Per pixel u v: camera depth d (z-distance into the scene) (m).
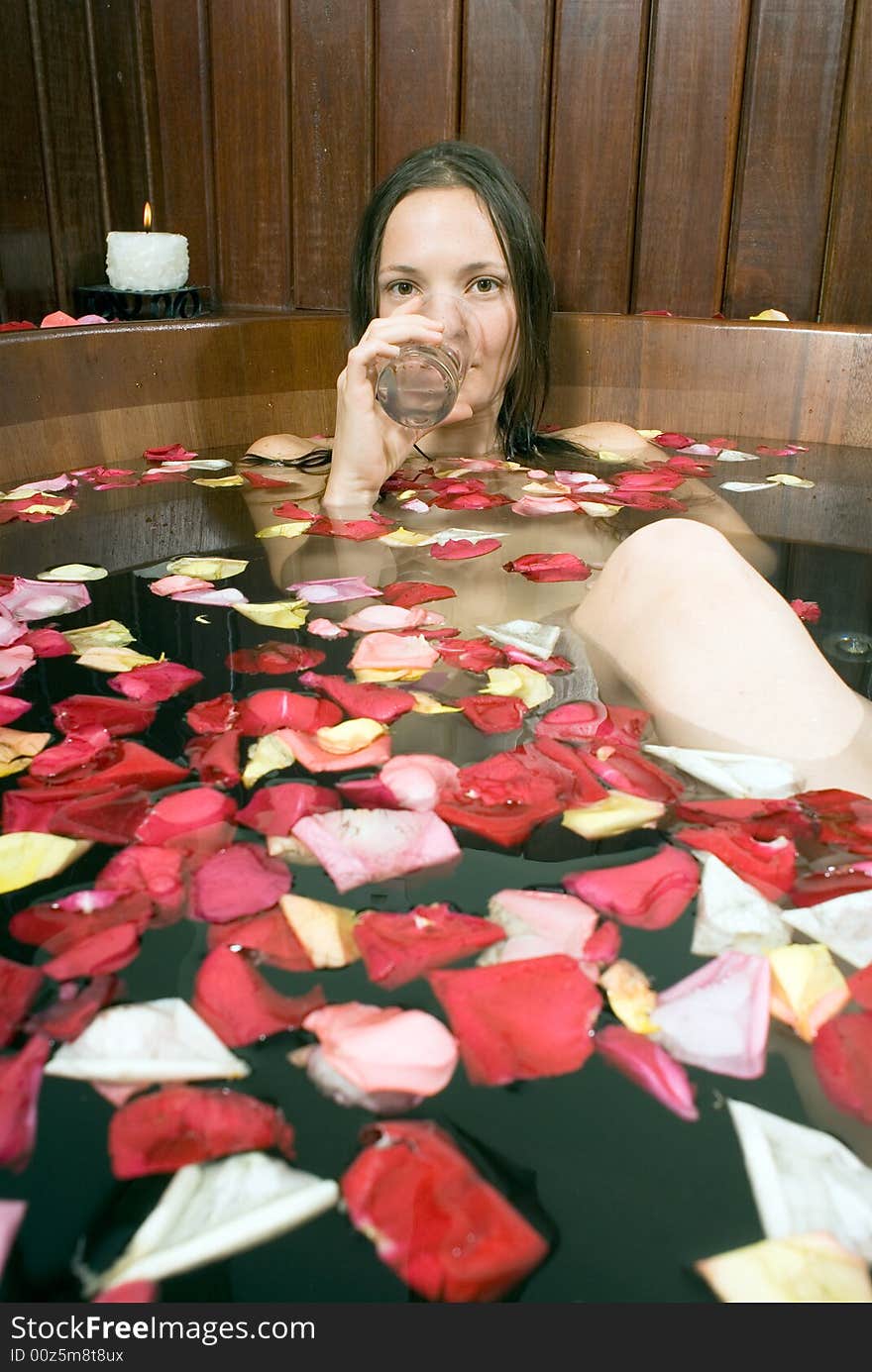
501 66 2.25
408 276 1.57
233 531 1.30
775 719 0.75
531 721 0.77
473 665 0.88
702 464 1.67
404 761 0.70
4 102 2.03
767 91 2.17
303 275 2.49
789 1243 0.39
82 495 1.44
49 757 0.69
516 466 1.67
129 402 1.63
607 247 2.33
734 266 2.30
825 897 0.57
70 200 2.26
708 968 0.51
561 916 0.54
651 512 1.39
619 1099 0.44
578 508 1.40
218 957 0.51
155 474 1.57
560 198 2.32
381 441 1.42
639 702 0.81
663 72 2.20
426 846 0.60
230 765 0.69
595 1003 0.49
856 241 2.21
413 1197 0.40
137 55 2.39
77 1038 0.46
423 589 1.08
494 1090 0.44
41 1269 0.37
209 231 2.52
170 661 0.88
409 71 2.29
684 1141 0.43
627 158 2.26
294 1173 0.40
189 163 2.49
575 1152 0.42
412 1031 0.47
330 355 1.87
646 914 0.55
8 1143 0.42
